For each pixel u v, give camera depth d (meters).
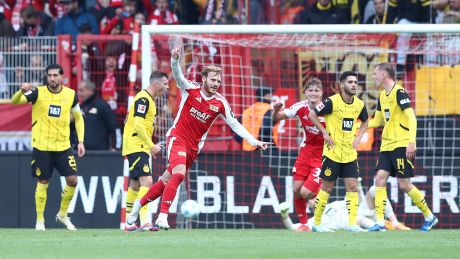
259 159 45.56
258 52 48.12
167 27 43.44
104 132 46.34
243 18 53.94
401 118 37.12
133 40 43.84
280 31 44.09
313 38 47.59
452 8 51.84
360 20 52.75
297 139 45.84
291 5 54.28
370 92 47.78
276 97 47.94
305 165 39.75
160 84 36.75
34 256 24.14
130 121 37.81
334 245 28.02
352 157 37.09
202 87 33.66
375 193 38.16
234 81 48.00
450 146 46.19
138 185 38.53
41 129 38.28
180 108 33.84
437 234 34.59
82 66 47.62
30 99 37.91
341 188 45.25
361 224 40.72
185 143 33.78
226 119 33.81
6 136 47.59
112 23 51.69
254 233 35.56
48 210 45.22
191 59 48.66
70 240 29.89
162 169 45.38
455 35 47.44
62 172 38.84
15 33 52.28
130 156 37.75
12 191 45.59
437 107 46.94
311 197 39.75
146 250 25.72
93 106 46.25
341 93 36.91
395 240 30.45
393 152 37.22
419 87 47.38
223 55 48.00
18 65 47.81
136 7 52.78
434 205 45.38
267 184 45.44
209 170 45.34
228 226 45.22
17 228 43.84
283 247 27.06
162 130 46.03
